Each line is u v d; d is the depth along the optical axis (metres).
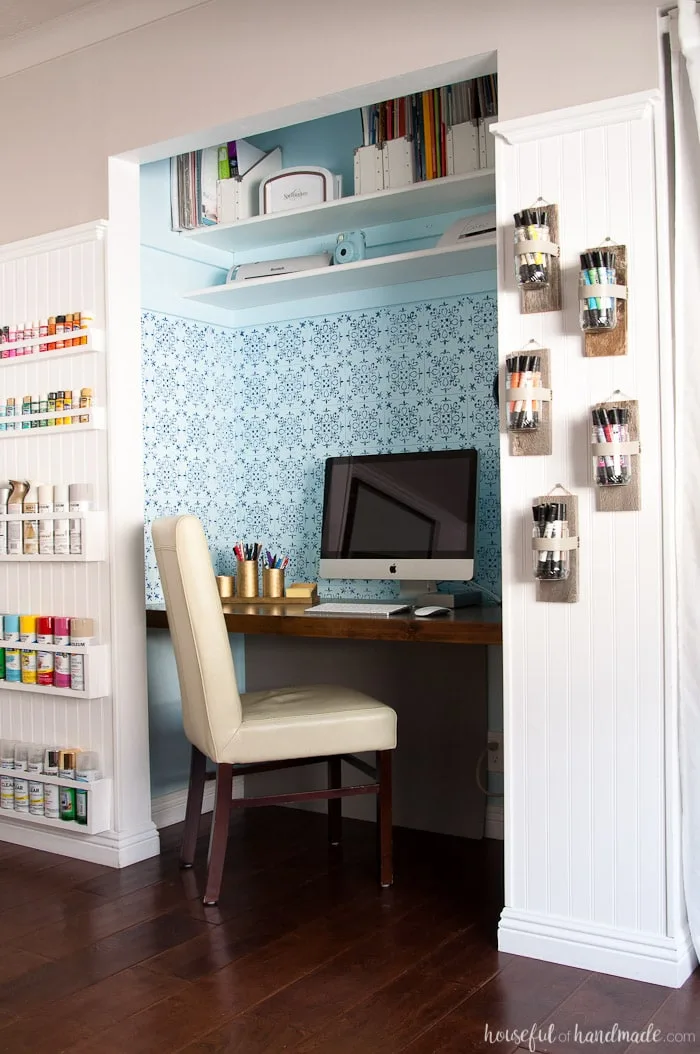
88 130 3.06
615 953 2.23
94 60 3.04
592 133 2.25
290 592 3.41
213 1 2.77
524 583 2.35
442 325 3.39
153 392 3.53
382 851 2.80
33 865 3.01
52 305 3.15
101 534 3.01
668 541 2.19
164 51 2.88
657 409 2.20
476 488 3.15
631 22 2.19
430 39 2.42
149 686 3.43
